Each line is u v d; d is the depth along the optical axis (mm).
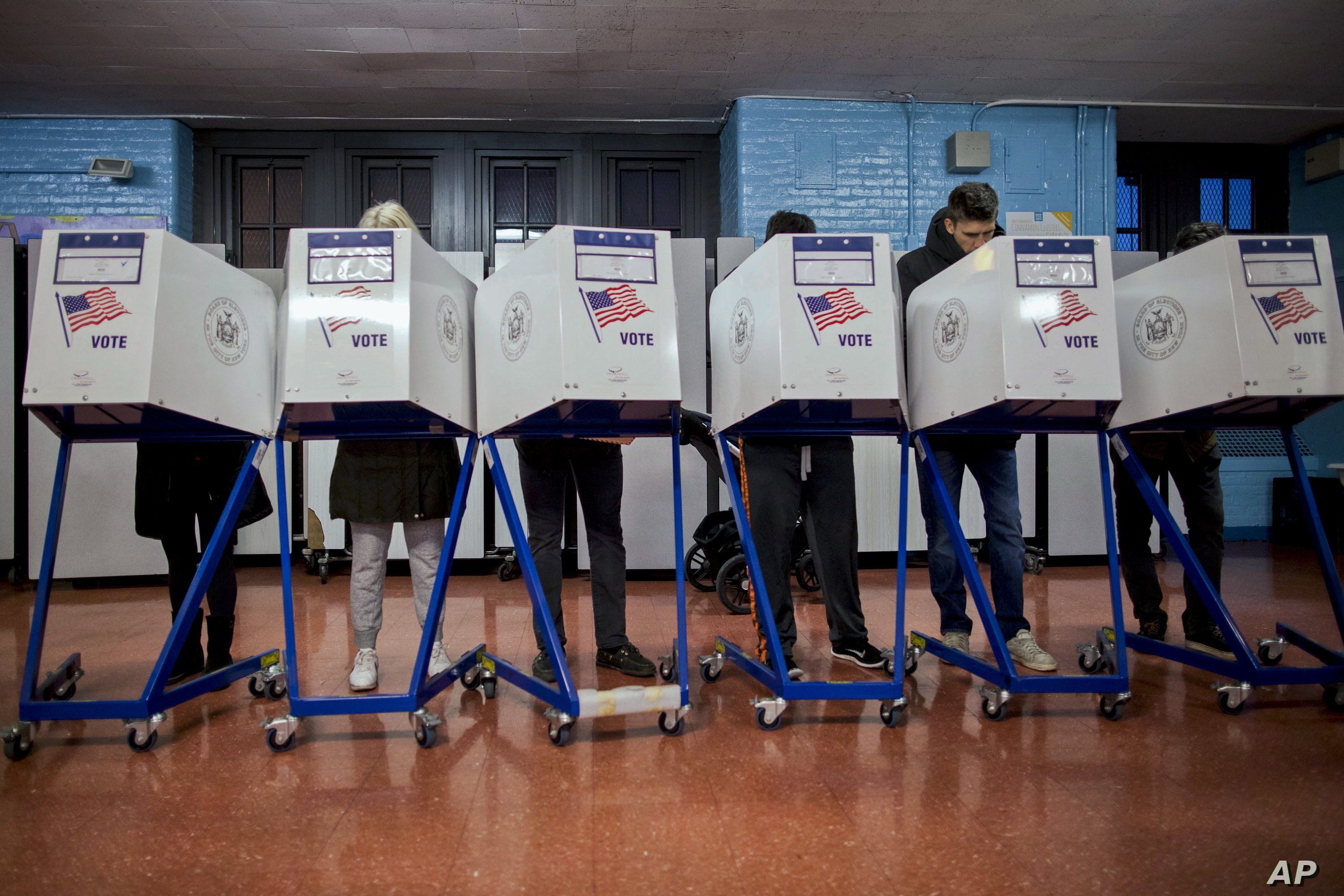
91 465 3799
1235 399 1774
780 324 1709
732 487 1959
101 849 1245
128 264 1595
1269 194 6074
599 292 1638
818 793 1432
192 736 1759
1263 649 2256
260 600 3387
